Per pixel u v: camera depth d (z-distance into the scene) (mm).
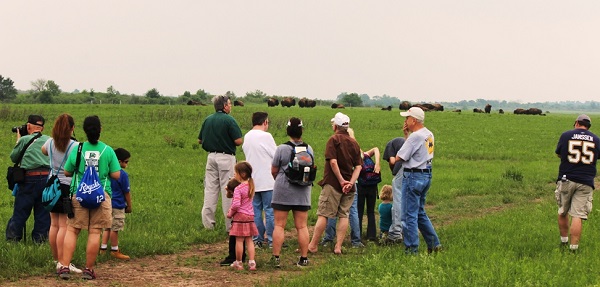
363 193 12930
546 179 24047
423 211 11336
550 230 12914
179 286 9367
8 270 9578
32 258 10180
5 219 14461
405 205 11086
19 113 51844
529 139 45969
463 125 60031
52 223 9992
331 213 11477
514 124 64062
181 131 44000
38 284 9133
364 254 11500
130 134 40406
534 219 14531
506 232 12789
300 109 85812
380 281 8672
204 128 13414
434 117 72375
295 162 10398
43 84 149625
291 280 9391
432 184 21672
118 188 10914
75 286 9102
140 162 26781
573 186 11008
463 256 10328
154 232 12938
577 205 11000
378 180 12852
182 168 25156
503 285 8469
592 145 10969
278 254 10625
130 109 65812
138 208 15898
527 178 24188
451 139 44281
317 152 32719
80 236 11930
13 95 140750
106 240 11094
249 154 12219
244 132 44062
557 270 9320
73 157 9320
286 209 10562
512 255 10445
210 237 12812
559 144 11266
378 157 12812
